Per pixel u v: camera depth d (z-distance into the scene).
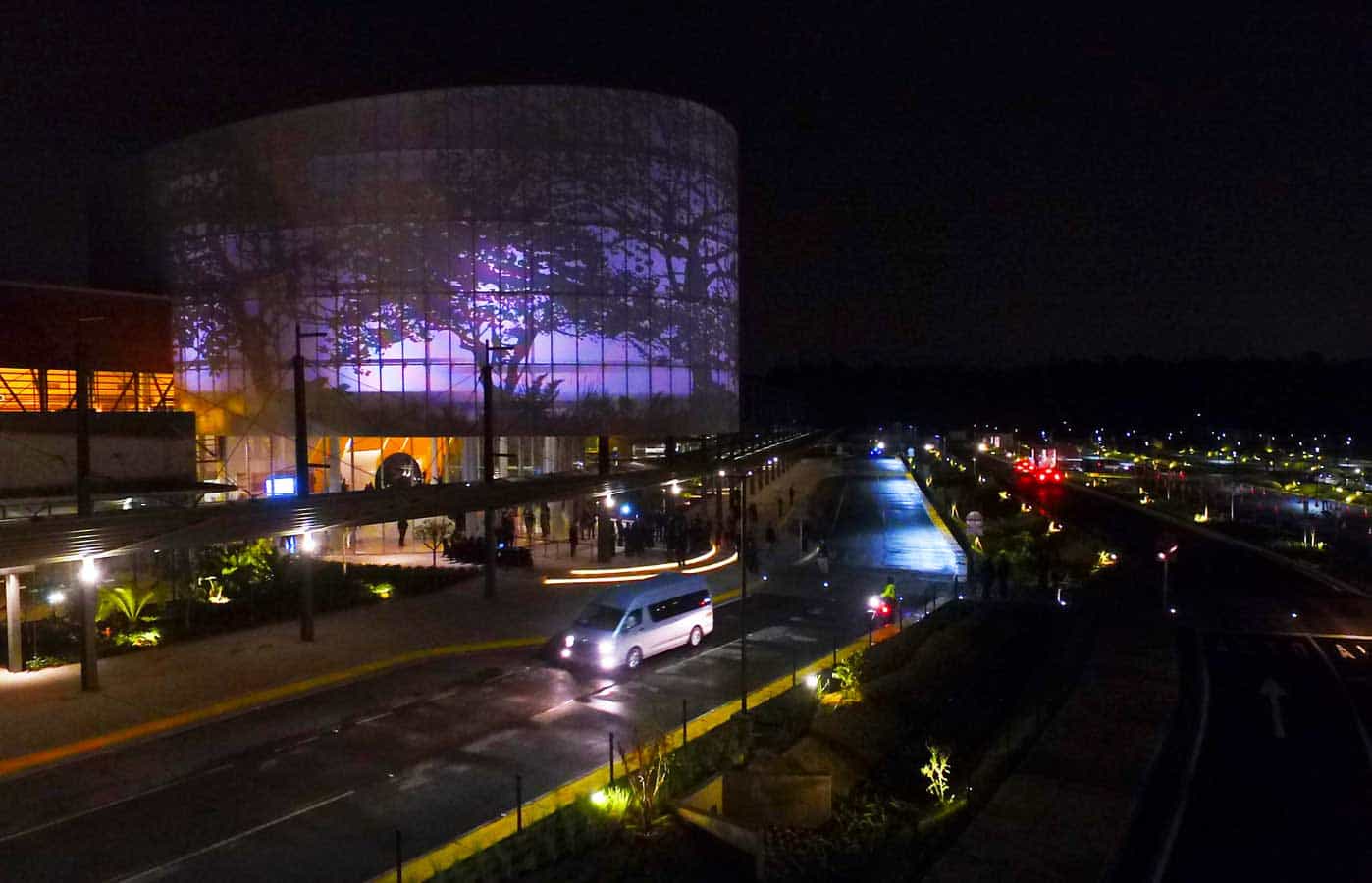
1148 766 14.42
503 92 43.84
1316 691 20.17
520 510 46.44
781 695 20.42
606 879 12.24
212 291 46.66
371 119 44.19
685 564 39.09
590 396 44.88
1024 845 11.50
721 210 49.62
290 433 45.78
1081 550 39.78
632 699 20.73
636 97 45.31
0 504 27.86
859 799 15.22
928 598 31.77
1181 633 26.67
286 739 18.17
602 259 44.78
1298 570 38.56
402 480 49.59
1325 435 157.75
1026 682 20.89
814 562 39.94
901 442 138.38
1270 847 12.33
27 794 15.54
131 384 44.19
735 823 13.05
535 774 16.22
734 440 59.97
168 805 15.01
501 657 24.56
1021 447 127.06
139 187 49.25
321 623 27.78
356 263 44.47
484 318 44.16
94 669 20.97
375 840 13.69
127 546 18.84
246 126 45.72
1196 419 199.00
